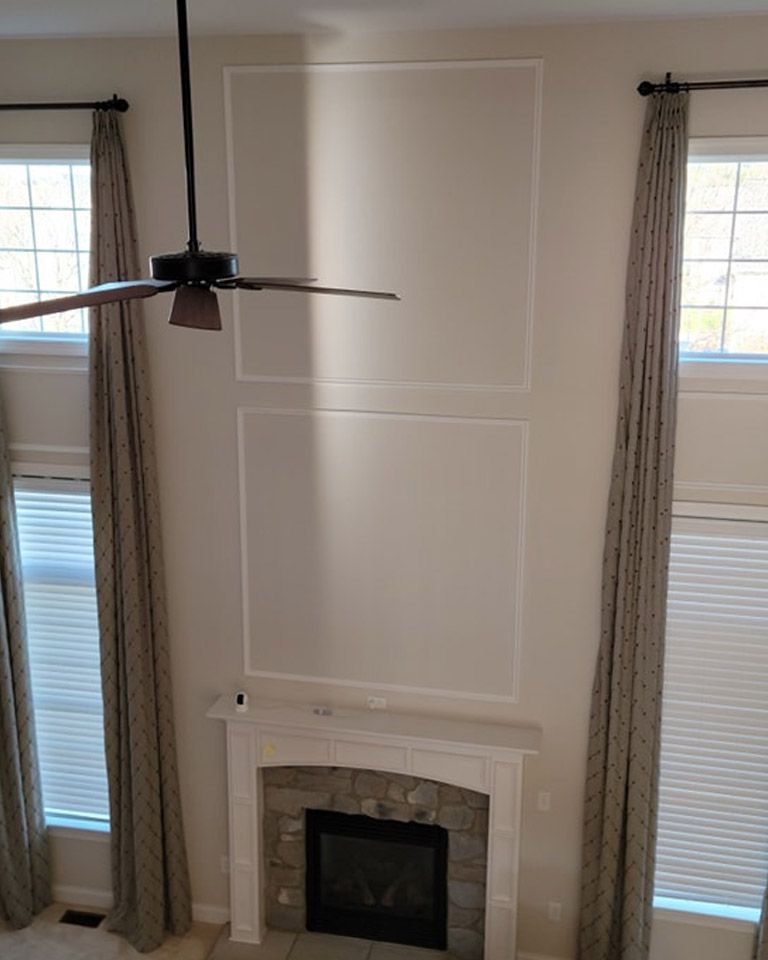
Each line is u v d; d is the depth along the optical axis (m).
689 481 4.56
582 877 5.00
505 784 4.93
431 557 4.87
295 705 5.19
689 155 4.23
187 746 5.40
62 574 5.43
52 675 5.57
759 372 4.38
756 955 4.90
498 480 4.71
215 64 4.48
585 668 4.83
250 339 4.79
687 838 5.00
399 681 5.07
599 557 4.70
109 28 4.36
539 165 4.31
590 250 4.36
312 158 4.50
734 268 4.43
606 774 4.80
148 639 5.17
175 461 5.03
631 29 4.11
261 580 5.10
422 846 5.30
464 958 5.34
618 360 4.46
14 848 5.48
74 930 5.52
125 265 4.73
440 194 4.43
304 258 4.62
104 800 5.66
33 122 4.75
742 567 4.66
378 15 4.00
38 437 5.18
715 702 4.83
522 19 4.06
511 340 4.53
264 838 5.43
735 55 4.07
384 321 4.62
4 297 5.17
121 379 4.86
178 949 5.39
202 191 4.64
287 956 5.34
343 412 4.78
